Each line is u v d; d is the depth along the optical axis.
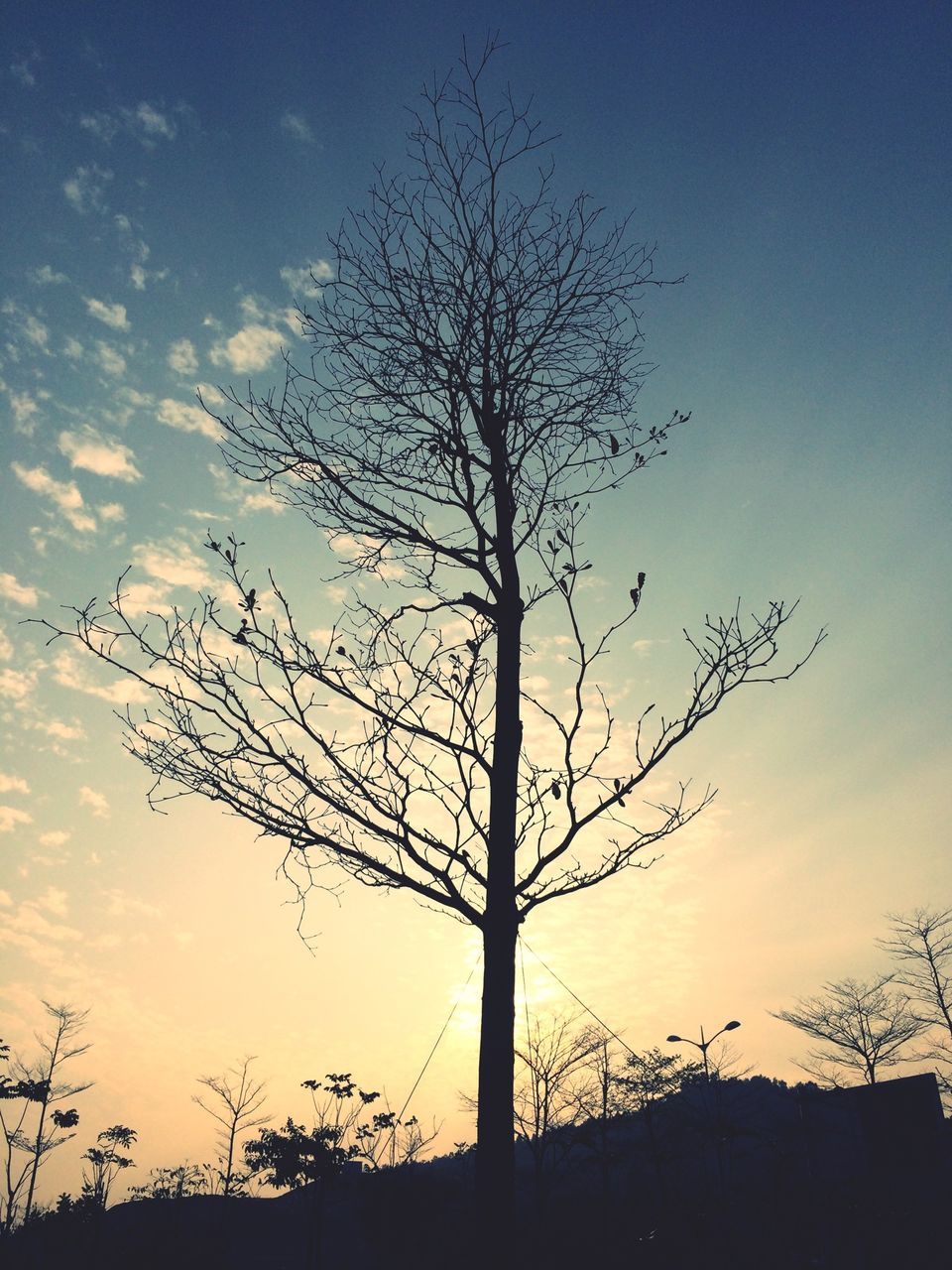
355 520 6.47
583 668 5.86
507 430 6.70
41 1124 29.94
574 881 5.69
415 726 5.73
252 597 5.63
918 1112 31.97
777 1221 28.33
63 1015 31.11
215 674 5.45
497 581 6.41
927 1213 28.00
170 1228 33.34
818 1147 36.19
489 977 5.20
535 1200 32.97
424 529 6.68
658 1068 31.78
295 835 5.36
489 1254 4.43
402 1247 28.95
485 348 6.66
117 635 5.40
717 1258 26.50
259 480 6.50
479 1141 4.80
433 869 5.34
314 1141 34.53
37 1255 31.19
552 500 6.56
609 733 5.78
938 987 33.94
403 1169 33.34
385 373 6.67
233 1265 37.69
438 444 6.54
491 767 5.75
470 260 6.75
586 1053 31.56
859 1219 27.17
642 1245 27.08
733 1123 30.59
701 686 5.68
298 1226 44.19
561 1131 30.77
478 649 6.06
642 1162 33.12
